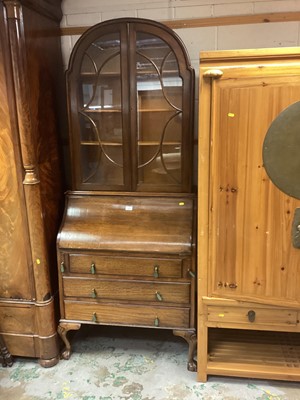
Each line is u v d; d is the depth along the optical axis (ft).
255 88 4.86
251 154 5.08
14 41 5.40
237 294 5.67
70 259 6.35
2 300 6.47
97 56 6.36
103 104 6.55
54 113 6.73
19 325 6.54
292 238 5.27
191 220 6.24
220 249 5.54
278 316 5.70
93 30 6.16
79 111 6.54
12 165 5.90
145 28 6.03
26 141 5.75
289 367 6.13
